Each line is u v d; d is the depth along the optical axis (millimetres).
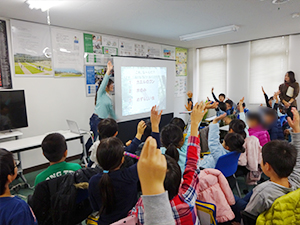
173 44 5820
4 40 3055
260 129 2543
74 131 3275
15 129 3234
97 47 4266
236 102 5875
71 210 1267
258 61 5383
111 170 1136
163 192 468
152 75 4980
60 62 3709
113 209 1120
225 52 5941
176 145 1598
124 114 4445
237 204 1491
